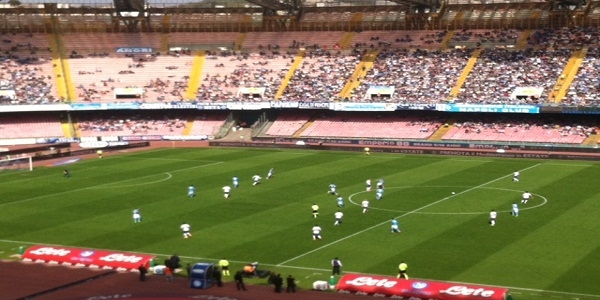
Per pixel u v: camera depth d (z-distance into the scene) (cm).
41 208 8738
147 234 7519
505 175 10406
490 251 6706
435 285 5597
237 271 6047
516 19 15438
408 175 10550
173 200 9062
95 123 14850
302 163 11769
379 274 6156
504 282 5866
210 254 6819
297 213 8294
